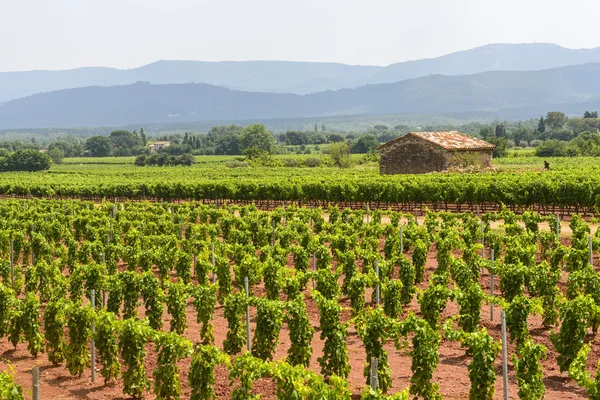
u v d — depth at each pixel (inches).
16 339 765.3
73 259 1152.2
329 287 862.5
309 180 2534.5
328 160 4943.4
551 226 1343.5
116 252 1165.7
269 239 1385.3
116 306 840.3
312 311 890.1
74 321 686.5
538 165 3863.2
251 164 5403.5
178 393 609.0
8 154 6210.6
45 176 4461.1
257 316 692.7
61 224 1550.2
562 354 649.6
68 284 915.4
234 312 725.3
